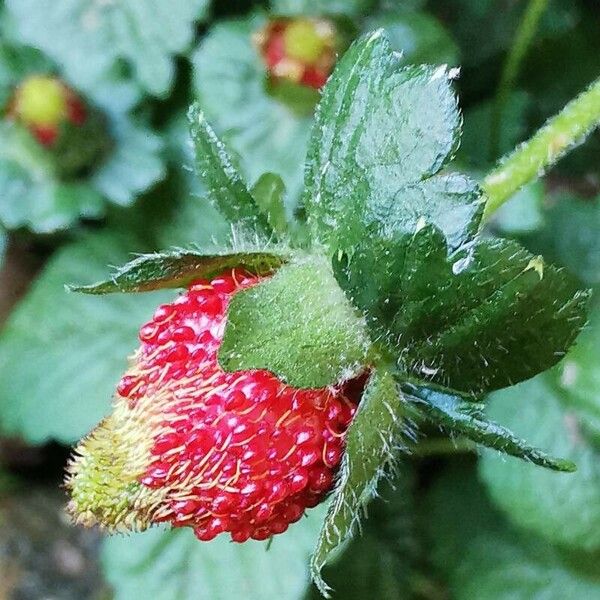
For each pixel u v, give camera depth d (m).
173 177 0.14
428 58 0.12
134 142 0.13
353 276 0.07
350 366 0.07
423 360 0.07
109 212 0.14
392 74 0.07
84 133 0.13
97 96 0.13
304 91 0.12
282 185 0.08
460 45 0.13
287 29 0.12
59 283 0.14
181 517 0.07
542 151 0.08
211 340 0.07
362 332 0.07
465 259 0.07
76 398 0.13
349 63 0.07
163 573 0.12
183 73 0.13
